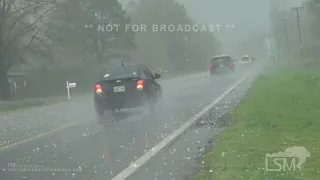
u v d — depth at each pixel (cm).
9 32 5434
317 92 2533
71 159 1128
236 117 1680
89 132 1589
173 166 991
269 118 1541
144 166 1008
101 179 920
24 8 5322
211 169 929
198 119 1741
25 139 1512
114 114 2138
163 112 2066
